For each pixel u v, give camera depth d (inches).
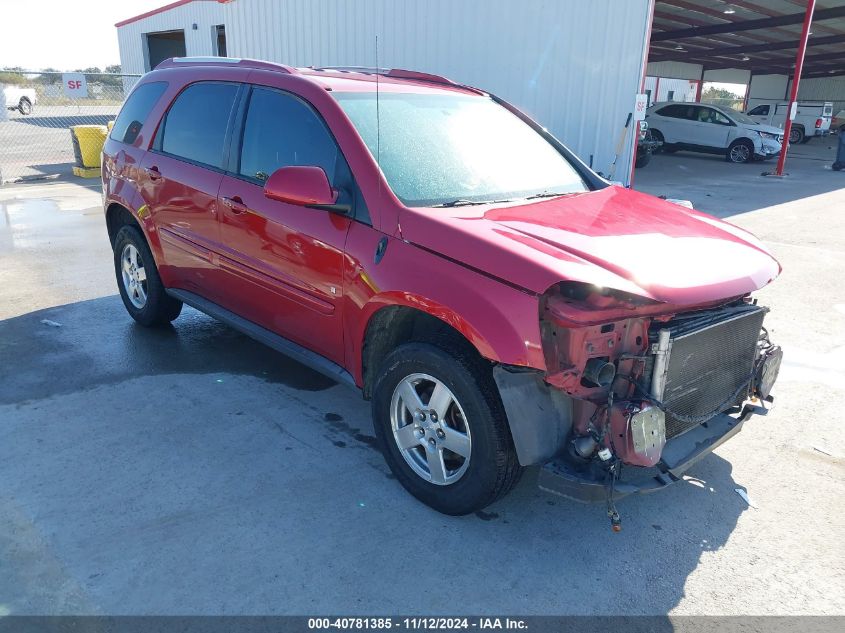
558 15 399.9
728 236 136.4
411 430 124.7
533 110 423.5
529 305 102.4
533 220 123.4
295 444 146.2
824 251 346.6
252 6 595.8
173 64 198.1
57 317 220.4
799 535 122.8
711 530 123.3
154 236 187.9
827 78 1568.7
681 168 768.9
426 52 465.7
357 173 130.0
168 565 107.4
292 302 145.8
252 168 155.3
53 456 137.8
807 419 167.8
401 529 119.1
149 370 181.5
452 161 142.2
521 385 107.5
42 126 1064.8
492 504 127.3
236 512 121.6
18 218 386.3
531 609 102.0
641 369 108.3
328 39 532.7
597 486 105.4
